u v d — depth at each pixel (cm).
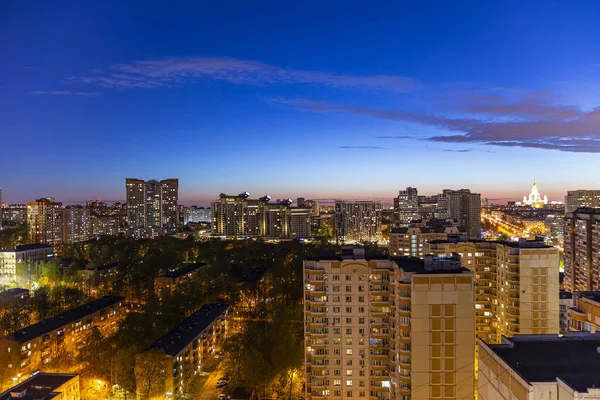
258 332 16862
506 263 15300
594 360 7144
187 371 15512
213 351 18338
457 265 10900
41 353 17062
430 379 10162
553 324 14688
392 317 11875
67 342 18525
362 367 12512
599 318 10650
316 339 12581
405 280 10506
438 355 10138
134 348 14850
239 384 14825
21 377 15800
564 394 6003
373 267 12488
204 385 15950
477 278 16700
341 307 12575
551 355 7381
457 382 10094
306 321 12925
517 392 6556
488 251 16650
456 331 10100
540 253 14712
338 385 12575
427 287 10106
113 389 14475
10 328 19725
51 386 13025
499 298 15900
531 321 14712
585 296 11656
